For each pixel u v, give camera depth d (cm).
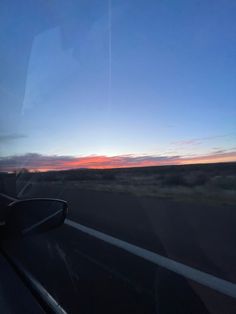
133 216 854
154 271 452
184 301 359
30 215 311
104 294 374
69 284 398
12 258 488
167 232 680
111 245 586
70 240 622
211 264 481
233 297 370
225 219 763
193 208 930
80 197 1247
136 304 351
